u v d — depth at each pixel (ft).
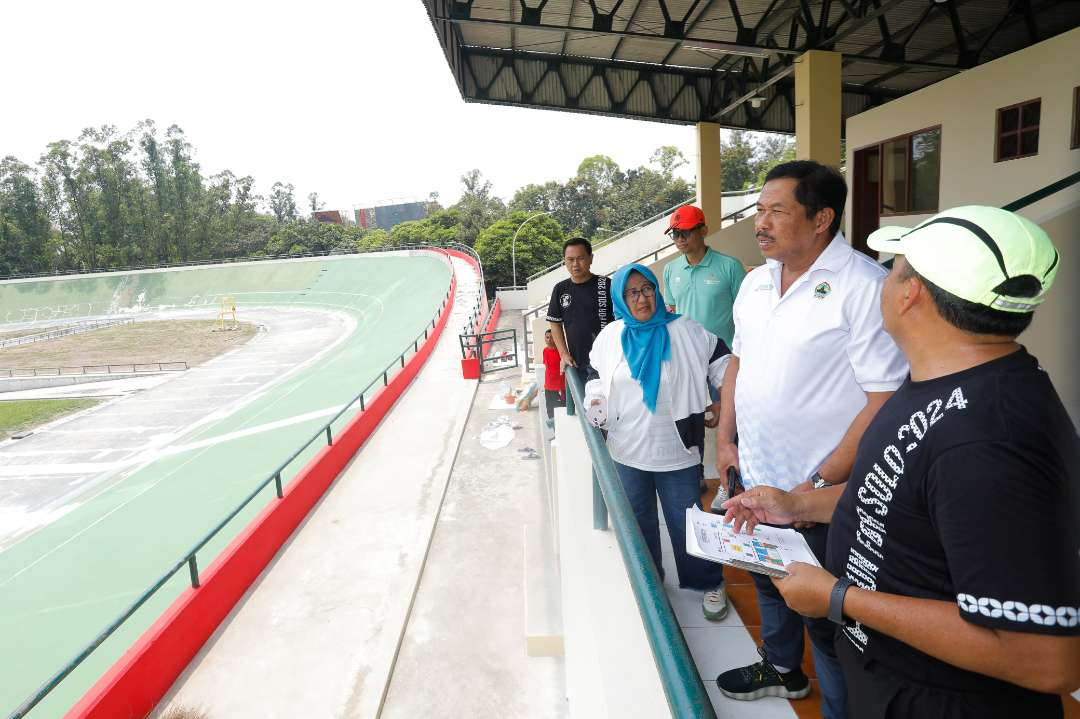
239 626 21.21
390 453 37.19
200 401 92.43
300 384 92.32
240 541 23.36
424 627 20.80
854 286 5.08
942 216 3.03
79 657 16.08
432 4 31.24
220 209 303.68
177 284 218.59
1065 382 11.88
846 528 3.60
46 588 39.73
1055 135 23.57
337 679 18.47
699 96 51.88
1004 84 25.75
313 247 277.44
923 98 30.48
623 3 36.73
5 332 187.83
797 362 5.40
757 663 6.70
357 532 27.53
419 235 253.24
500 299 104.53
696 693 2.67
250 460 61.98
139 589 38.29
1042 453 2.52
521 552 25.17
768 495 4.82
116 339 156.25
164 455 68.13
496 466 34.35
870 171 36.32
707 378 8.11
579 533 6.80
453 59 41.91
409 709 17.34
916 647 2.95
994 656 2.57
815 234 5.29
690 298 11.00
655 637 3.16
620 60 49.52
